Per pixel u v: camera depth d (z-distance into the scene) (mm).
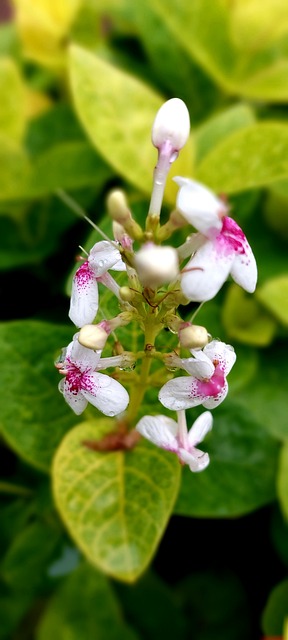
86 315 323
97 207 481
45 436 389
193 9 469
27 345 390
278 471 392
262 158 419
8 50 546
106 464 368
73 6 503
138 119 418
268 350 466
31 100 528
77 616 427
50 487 430
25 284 480
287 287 427
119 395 325
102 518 356
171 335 368
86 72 417
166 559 459
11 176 445
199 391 322
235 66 482
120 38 566
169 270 288
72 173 441
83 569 429
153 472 367
